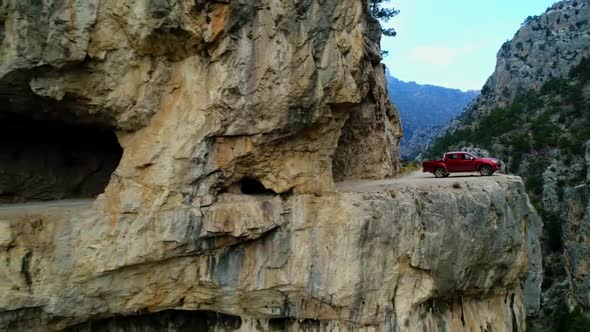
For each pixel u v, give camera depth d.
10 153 14.21
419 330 14.53
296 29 12.63
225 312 13.62
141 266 12.07
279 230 13.33
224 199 12.95
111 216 11.85
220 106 12.23
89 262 11.61
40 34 10.73
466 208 15.09
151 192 12.08
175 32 11.52
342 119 14.16
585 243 51.88
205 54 12.20
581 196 55.53
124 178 12.09
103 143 15.70
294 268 13.29
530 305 19.14
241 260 13.03
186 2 11.34
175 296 12.77
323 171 14.03
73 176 15.16
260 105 12.51
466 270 15.13
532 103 88.94
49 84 11.28
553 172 66.06
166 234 11.97
